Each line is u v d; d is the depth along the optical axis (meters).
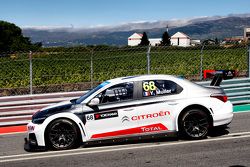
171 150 7.70
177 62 23.86
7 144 9.02
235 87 13.02
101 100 8.23
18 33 80.38
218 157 7.09
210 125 8.46
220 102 8.51
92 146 8.34
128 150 7.87
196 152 7.48
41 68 23.92
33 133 8.11
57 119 8.07
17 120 11.21
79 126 8.07
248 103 13.46
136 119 8.20
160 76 8.53
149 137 8.26
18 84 18.77
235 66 23.64
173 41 100.50
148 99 8.28
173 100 8.34
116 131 8.16
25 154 7.99
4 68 23.86
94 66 24.30
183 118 8.29
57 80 19.12
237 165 6.57
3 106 11.12
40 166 7.04
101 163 7.02
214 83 9.84
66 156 7.62
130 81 8.39
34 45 72.19
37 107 11.47
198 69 21.38
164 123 8.28
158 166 6.67
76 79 19.33
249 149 7.60
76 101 8.52
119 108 8.17
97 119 8.12
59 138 8.10
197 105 8.37
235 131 9.28
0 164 7.31
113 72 19.78
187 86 8.51
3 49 74.19
